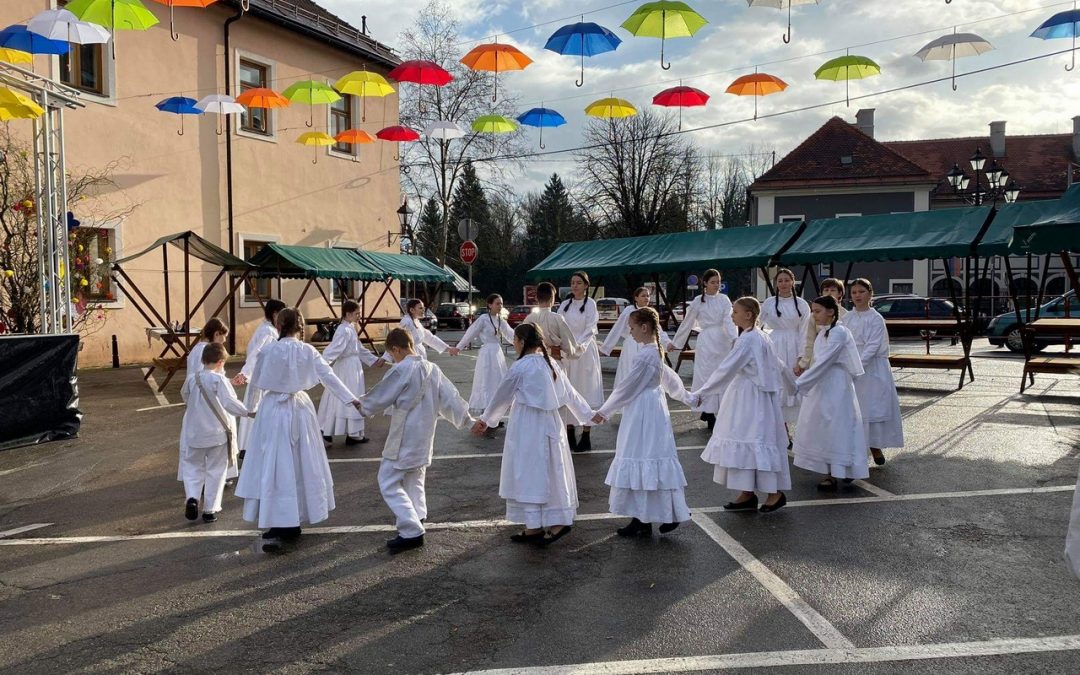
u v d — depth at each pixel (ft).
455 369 60.34
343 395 18.35
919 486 22.80
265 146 70.95
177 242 50.11
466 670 12.05
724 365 20.36
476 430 18.66
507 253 217.97
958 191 74.28
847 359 22.24
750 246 52.44
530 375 18.16
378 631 13.51
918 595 14.66
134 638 13.34
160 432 33.27
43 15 31.83
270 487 17.99
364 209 82.84
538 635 13.23
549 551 17.63
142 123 59.93
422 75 38.19
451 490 23.38
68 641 13.25
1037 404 37.60
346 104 81.30
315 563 17.06
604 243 63.16
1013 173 137.28
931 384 45.78
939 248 44.47
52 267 35.88
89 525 20.31
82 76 56.08
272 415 18.42
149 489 24.09
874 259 46.29
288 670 12.15
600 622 13.70
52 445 30.81
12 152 46.01
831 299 22.25
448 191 121.49
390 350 18.43
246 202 68.95
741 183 231.50
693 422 34.96
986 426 31.91
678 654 12.42
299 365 18.60
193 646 13.01
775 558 16.85
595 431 33.27
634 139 149.79
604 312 113.39
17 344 30.25
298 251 61.57
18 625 13.94
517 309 123.34
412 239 113.50
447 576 16.14
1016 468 24.76
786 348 33.27
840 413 22.34
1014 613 13.80
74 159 55.16
